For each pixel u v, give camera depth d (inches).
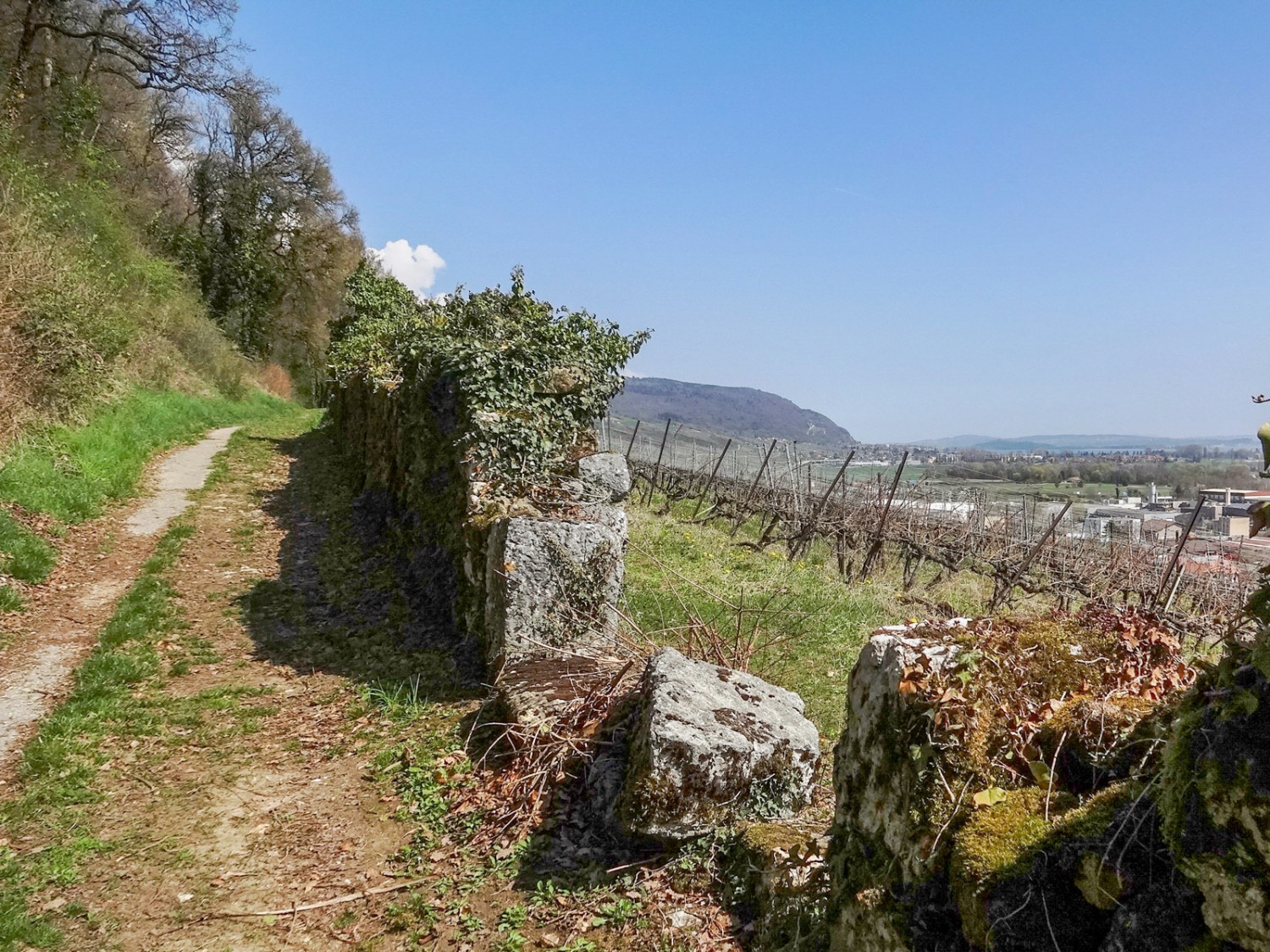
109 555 364.8
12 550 314.3
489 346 344.2
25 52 874.1
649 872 157.9
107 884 161.8
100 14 989.8
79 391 510.3
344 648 290.2
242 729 229.8
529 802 182.1
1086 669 101.3
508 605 239.6
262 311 1520.7
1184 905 63.4
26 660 254.8
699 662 200.2
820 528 586.2
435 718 231.1
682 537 533.6
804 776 173.6
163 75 1107.9
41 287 482.3
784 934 123.0
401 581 343.6
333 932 150.6
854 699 113.5
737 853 154.6
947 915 84.4
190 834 180.5
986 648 101.6
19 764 199.0
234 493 511.5
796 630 332.8
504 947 143.0
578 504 291.7
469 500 287.7
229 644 292.0
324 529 444.1
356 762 213.6
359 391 573.0
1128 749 84.4
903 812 95.7
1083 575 524.7
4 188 542.6
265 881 165.6
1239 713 61.0
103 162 912.9
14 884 156.6
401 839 181.0
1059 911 73.1
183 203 1483.8
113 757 208.7
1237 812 59.1
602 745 188.1
